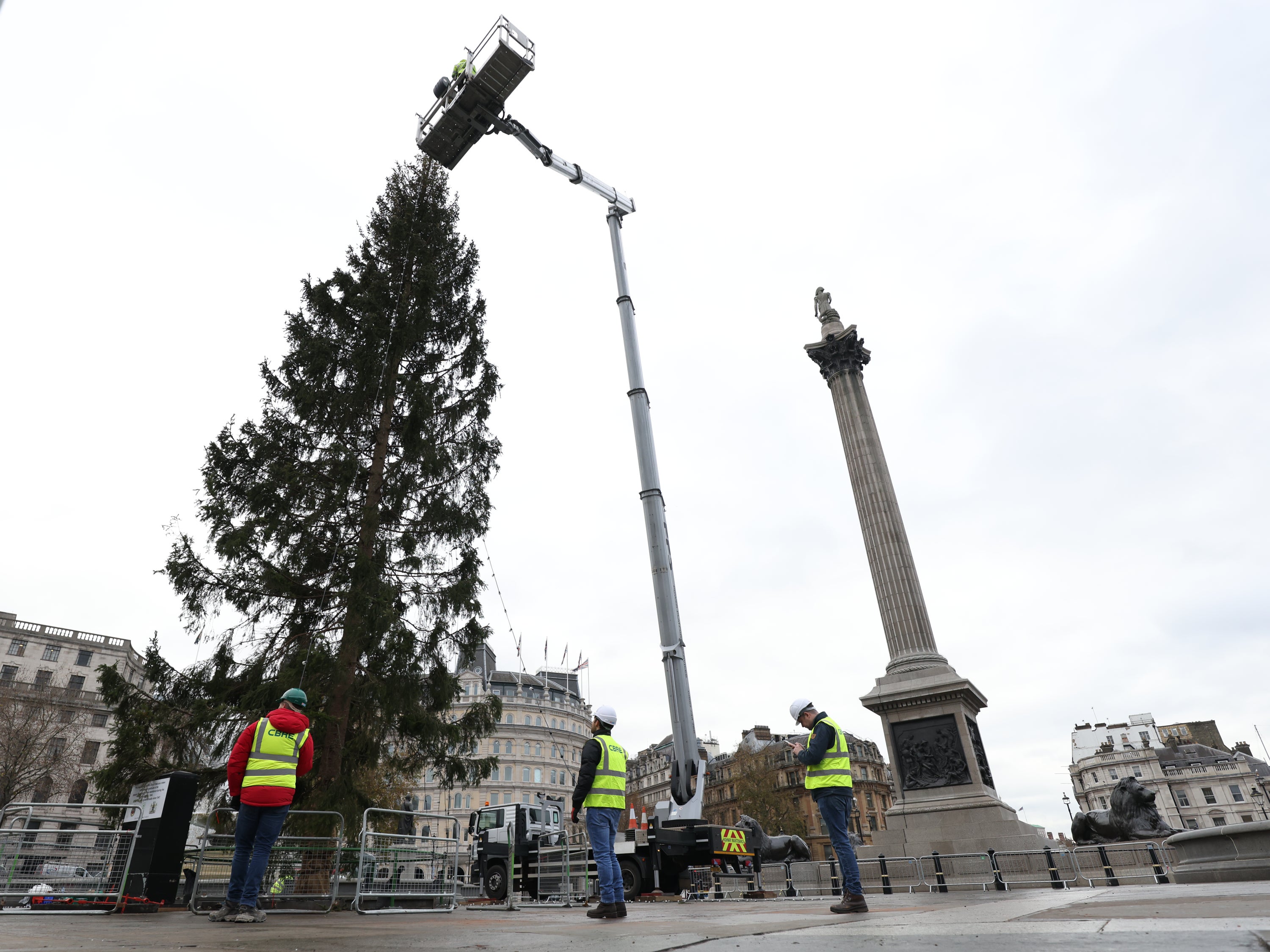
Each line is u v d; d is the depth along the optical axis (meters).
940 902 7.75
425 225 21.44
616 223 21.12
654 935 4.05
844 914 5.86
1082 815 22.27
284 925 5.98
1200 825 91.75
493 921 6.62
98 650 60.72
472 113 19.97
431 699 16.58
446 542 18.30
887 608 27.11
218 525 15.75
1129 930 3.04
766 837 24.66
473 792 80.69
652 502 16.28
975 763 23.14
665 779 96.25
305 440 17.55
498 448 19.64
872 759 88.06
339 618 15.80
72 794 46.44
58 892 8.09
